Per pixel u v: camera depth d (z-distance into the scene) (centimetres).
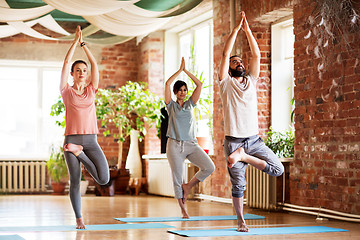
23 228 524
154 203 861
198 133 1018
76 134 495
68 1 646
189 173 945
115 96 1125
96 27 826
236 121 481
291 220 609
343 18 588
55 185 1084
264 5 760
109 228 522
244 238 452
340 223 575
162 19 780
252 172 761
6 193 1087
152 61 1130
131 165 1109
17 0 732
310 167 659
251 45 494
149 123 1073
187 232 485
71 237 458
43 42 1131
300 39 680
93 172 507
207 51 1012
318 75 646
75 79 507
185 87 604
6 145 1113
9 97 1119
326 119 630
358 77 579
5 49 1112
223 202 835
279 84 809
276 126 804
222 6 849
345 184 597
